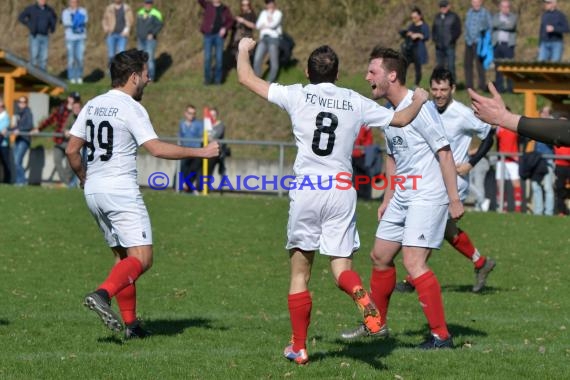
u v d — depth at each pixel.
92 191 28.00
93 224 56.31
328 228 25.34
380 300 29.56
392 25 106.00
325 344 28.92
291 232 25.55
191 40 109.88
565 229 56.31
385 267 29.48
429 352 27.55
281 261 46.62
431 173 28.27
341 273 25.00
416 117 27.78
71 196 67.19
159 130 94.69
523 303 37.09
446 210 28.44
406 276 43.53
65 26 101.75
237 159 81.31
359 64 102.25
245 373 24.78
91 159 28.22
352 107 25.30
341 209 25.23
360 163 72.00
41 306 35.00
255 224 57.56
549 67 73.19
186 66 106.12
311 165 25.27
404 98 28.03
